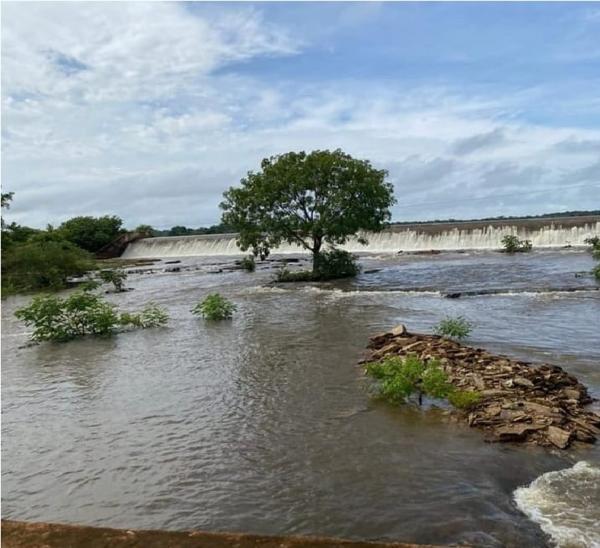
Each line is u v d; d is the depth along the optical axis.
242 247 36.72
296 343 16.58
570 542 5.91
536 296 23.12
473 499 6.93
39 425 10.72
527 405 9.55
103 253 85.31
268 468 8.18
